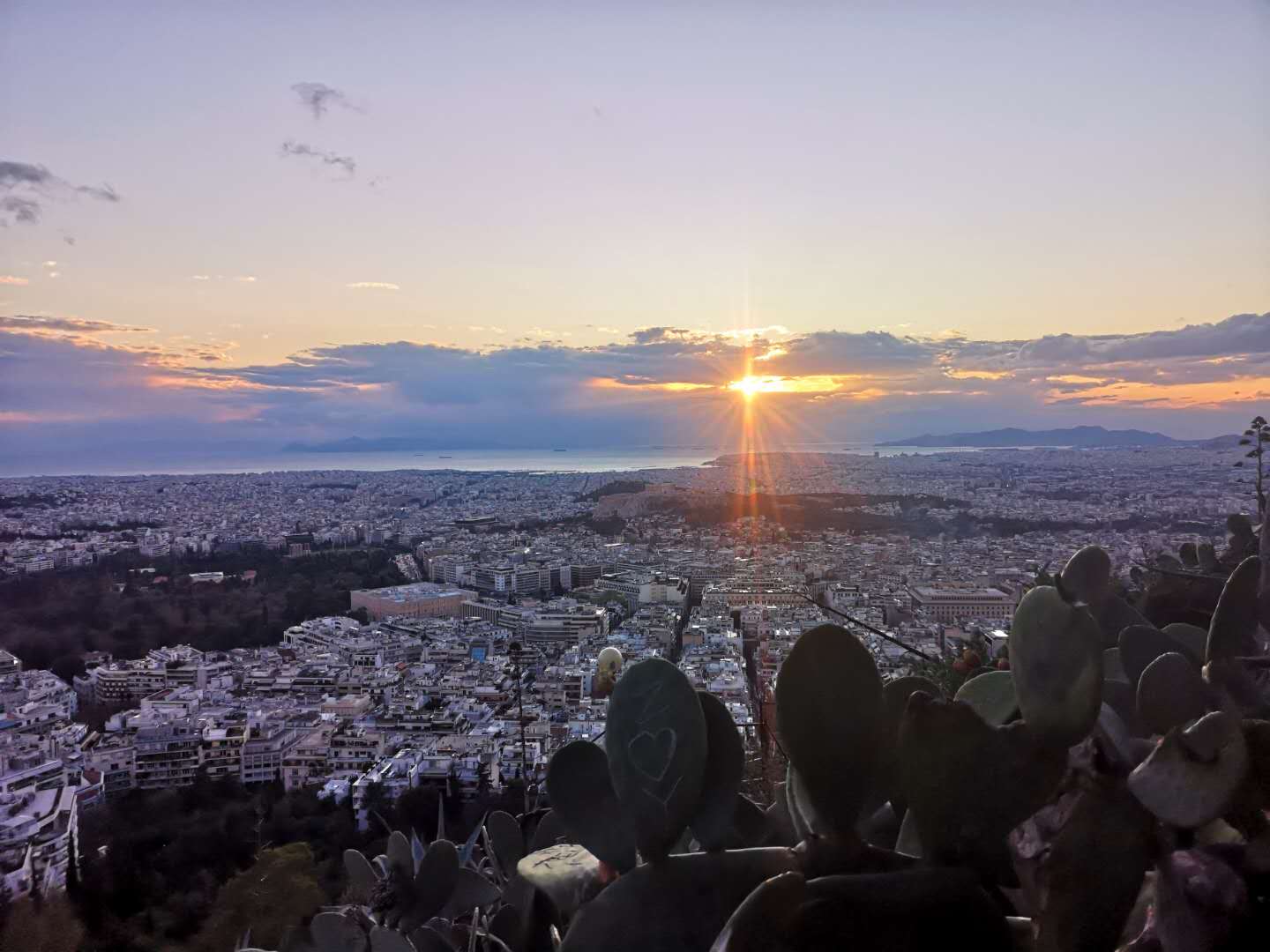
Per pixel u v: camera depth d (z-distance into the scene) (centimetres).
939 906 135
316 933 291
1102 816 142
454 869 298
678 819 162
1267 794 137
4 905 1001
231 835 1712
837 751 149
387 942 263
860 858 150
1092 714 135
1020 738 140
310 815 1986
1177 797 134
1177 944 137
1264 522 200
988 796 140
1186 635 239
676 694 168
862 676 149
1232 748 135
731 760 168
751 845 194
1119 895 140
